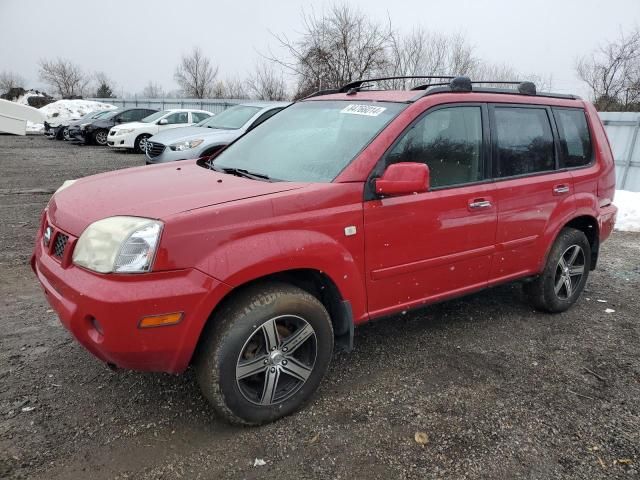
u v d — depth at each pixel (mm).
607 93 21234
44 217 3135
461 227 3436
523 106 3943
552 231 4082
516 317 4371
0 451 2533
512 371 3473
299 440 2717
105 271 2342
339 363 3516
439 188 3344
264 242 2604
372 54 16641
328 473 2488
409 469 2525
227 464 2527
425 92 3402
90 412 2885
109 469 2465
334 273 2871
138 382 3193
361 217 2951
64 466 2465
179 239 2396
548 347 3840
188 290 2395
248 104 11367
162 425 2801
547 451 2680
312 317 2842
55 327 3889
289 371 2842
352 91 3854
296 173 3182
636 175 10578
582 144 4422
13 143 21062
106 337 2328
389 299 3227
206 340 2600
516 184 3750
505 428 2852
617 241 7168
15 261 5375
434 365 3521
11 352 3492
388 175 2904
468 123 3553
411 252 3219
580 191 4285
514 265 3914
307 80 16609
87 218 2598
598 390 3270
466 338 3945
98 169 13391
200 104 28797
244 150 3760
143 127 17828
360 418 2910
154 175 3340
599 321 4367
